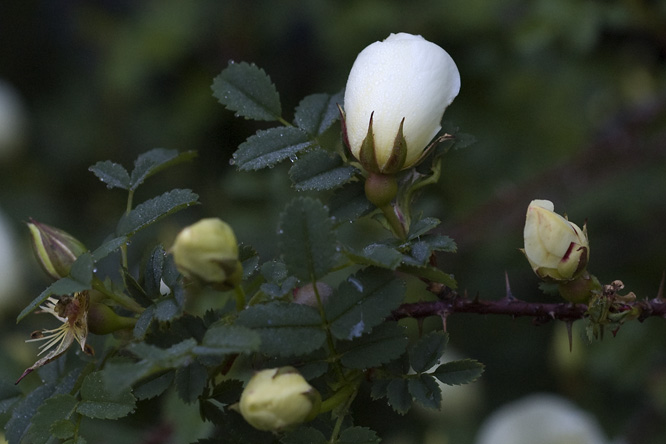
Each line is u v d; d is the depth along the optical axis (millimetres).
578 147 1075
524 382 1163
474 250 1093
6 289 1119
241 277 816
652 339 1033
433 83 835
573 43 1018
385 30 1090
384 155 835
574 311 849
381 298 809
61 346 833
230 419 822
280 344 805
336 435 816
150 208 835
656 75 1064
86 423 945
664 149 1034
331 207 845
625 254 1097
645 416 1035
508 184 1059
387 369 824
